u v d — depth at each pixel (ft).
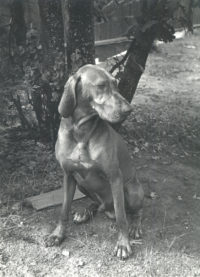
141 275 5.76
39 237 6.37
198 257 6.15
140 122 10.83
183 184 8.19
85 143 5.58
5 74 7.98
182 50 19.92
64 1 8.01
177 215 7.13
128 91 9.34
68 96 5.40
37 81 8.21
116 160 5.75
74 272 5.76
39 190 7.49
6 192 7.37
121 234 6.08
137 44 9.07
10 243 6.23
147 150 9.51
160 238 6.50
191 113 12.19
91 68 5.30
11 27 8.41
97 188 6.16
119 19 16.88
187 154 9.61
